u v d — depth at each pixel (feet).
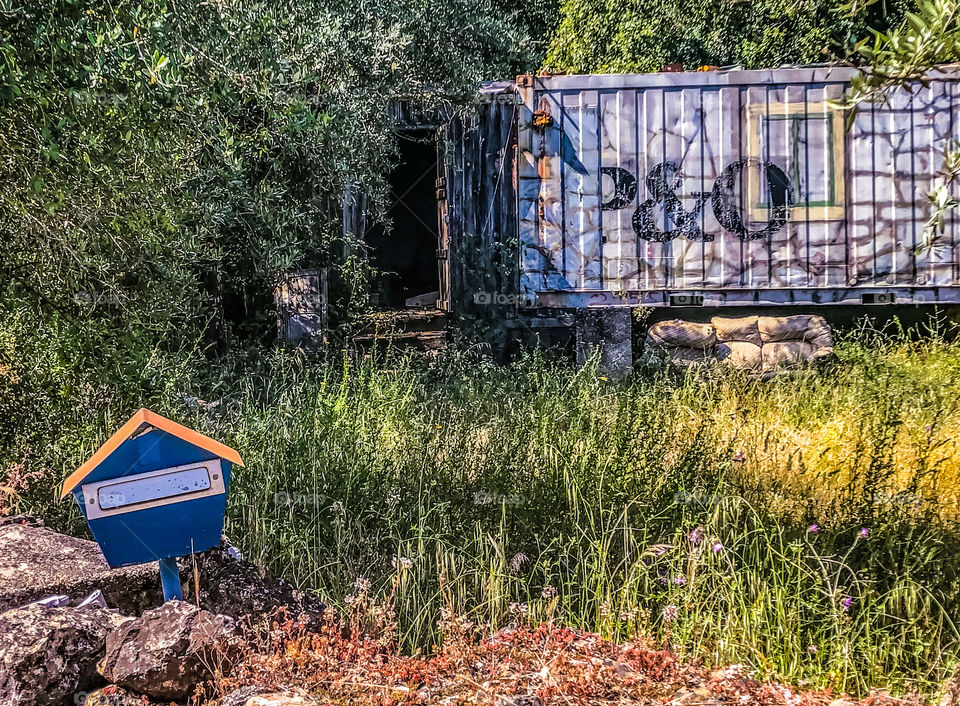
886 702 11.62
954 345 32.19
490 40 44.52
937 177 33.88
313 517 16.65
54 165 15.58
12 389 17.42
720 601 14.07
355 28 33.06
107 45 15.74
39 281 16.78
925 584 14.89
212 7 23.59
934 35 11.41
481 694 10.62
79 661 10.46
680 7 50.75
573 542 15.94
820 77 33.83
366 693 10.79
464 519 17.06
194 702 10.23
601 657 11.72
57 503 16.21
